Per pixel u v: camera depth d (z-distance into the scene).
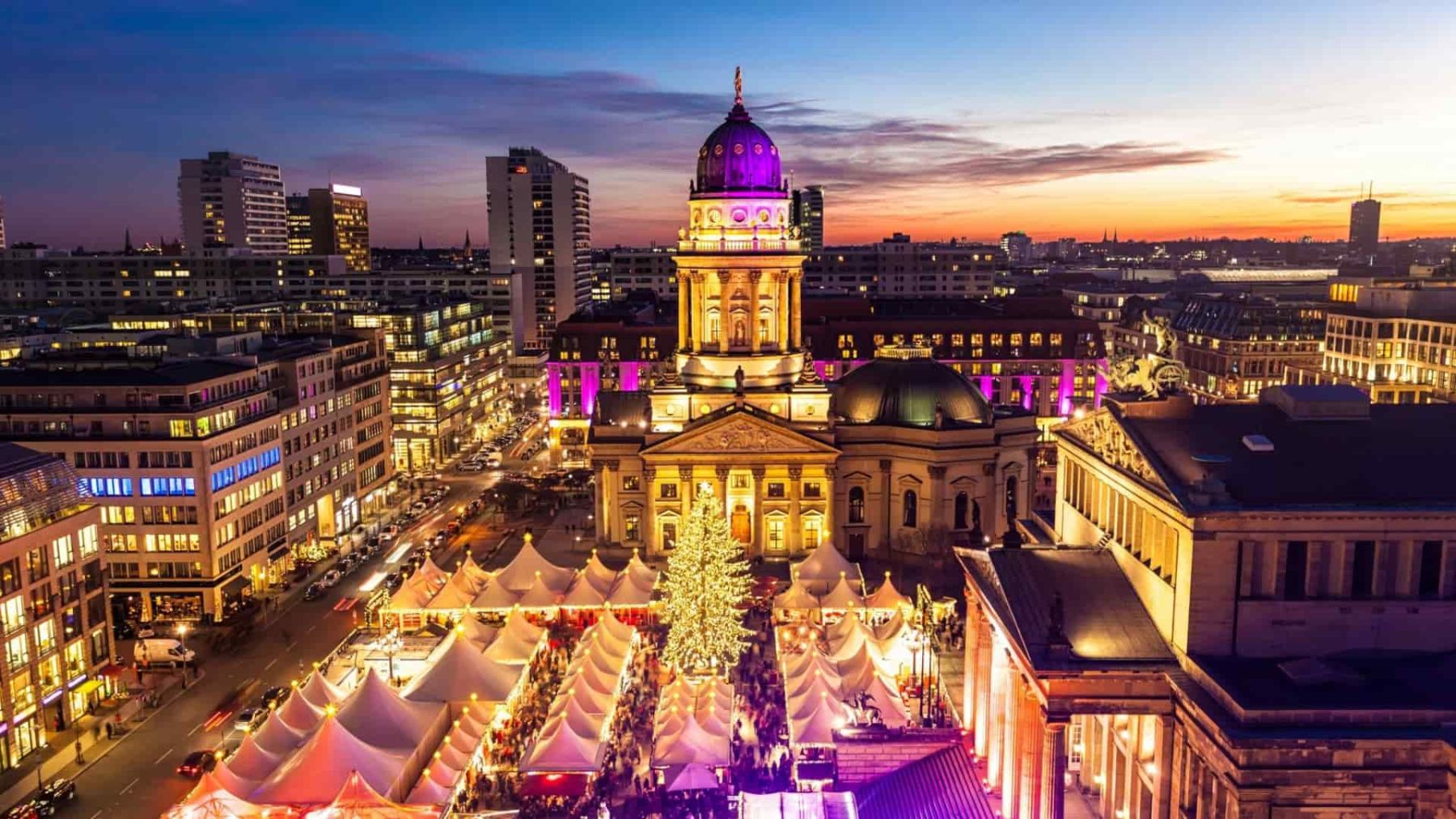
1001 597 76.19
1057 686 67.81
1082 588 76.38
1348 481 70.62
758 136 170.75
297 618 138.00
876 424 163.12
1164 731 67.62
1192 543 67.06
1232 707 61.16
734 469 161.75
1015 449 165.00
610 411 175.50
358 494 189.62
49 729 103.12
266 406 152.75
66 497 107.31
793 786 89.88
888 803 85.94
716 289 172.00
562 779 86.50
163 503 134.88
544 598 128.12
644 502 164.25
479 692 97.56
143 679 117.06
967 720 90.06
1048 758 68.44
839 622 120.19
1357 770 58.38
